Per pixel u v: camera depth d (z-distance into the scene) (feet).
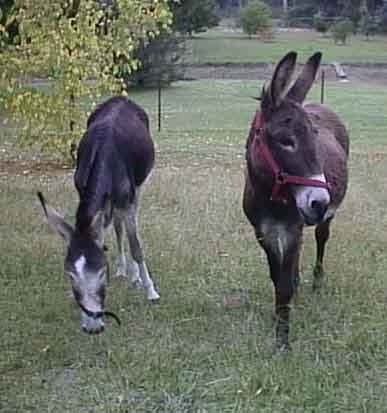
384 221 19.07
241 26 114.62
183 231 17.90
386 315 12.72
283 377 10.54
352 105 52.11
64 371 11.16
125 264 15.28
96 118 15.23
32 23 22.04
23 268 15.12
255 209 11.50
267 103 10.63
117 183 13.39
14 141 28.89
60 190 22.24
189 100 55.52
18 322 12.70
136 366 11.14
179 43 71.00
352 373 10.81
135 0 22.68
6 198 20.93
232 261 15.79
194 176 24.93
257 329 12.41
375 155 29.91
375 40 110.52
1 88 22.39
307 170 10.28
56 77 23.09
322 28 117.50
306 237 17.10
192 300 13.67
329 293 13.88
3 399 10.27
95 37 22.80
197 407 10.03
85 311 10.92
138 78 62.18
